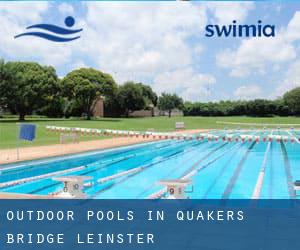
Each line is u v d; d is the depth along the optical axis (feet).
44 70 160.76
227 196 27.09
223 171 38.88
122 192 28.19
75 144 56.85
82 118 187.73
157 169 40.22
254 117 211.82
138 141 65.62
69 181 22.35
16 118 175.22
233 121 168.45
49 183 31.37
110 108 222.07
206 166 42.37
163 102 254.06
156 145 65.51
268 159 47.96
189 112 247.91
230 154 53.47
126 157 49.78
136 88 219.00
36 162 39.96
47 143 56.03
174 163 44.73
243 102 230.27
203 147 63.36
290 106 211.00
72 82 169.99
